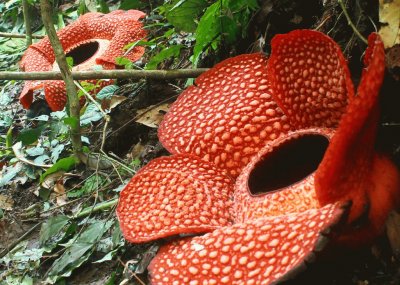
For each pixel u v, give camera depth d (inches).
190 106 75.5
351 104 50.0
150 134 99.0
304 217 55.6
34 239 93.6
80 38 131.9
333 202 55.4
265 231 57.0
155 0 140.3
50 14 98.3
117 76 96.8
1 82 154.9
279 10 85.7
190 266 59.8
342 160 52.9
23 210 100.7
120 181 95.3
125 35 124.3
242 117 71.5
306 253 51.9
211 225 65.4
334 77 63.9
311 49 64.7
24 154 112.3
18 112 138.4
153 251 73.8
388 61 63.2
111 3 163.0
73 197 98.6
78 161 101.7
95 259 82.8
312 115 67.5
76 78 98.9
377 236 58.0
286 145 65.3
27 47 147.6
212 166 71.8
